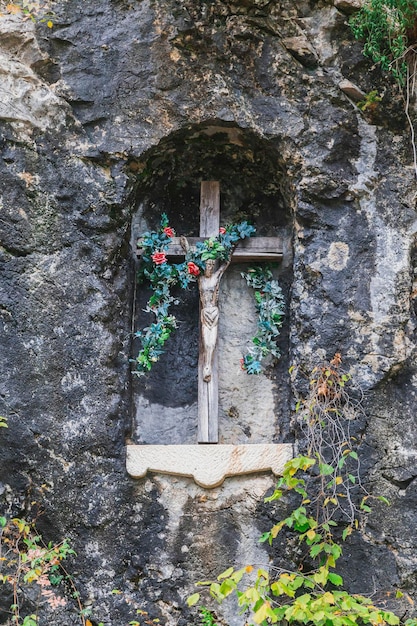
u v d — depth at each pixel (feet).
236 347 15.30
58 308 14.07
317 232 14.47
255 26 14.76
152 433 14.93
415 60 14.73
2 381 13.79
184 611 13.51
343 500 13.56
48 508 13.55
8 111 14.34
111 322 14.24
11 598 13.19
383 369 13.91
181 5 14.73
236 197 15.76
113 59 14.67
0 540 13.23
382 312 14.11
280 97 14.75
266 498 13.15
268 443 14.64
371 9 14.37
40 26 14.64
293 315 14.48
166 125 14.67
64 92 14.52
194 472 13.74
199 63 14.76
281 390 15.12
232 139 15.03
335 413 13.80
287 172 14.75
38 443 13.66
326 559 13.37
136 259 15.35
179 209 15.65
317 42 14.85
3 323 13.96
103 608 13.38
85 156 14.42
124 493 13.74
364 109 14.73
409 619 12.74
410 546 13.43
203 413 14.37
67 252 14.23
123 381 14.28
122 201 14.47
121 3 14.82
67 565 13.48
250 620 13.41
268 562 13.66
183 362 15.35
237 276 15.57
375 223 14.46
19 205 14.20
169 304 15.17
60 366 13.92
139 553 13.65
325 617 11.68
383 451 13.71
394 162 14.66
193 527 13.76
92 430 13.80
